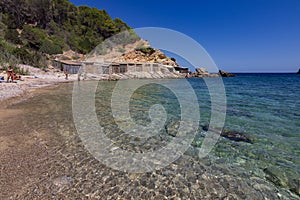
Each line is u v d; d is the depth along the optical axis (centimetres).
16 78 2030
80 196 309
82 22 6162
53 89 1738
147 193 324
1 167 379
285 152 493
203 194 325
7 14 5312
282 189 340
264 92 1938
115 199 306
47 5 5841
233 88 2431
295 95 1681
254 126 714
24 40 4497
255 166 421
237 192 332
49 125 661
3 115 770
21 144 493
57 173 370
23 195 305
